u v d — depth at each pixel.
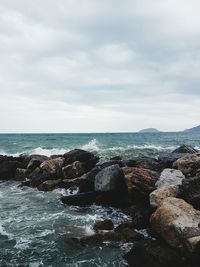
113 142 52.16
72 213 13.49
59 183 18.34
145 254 8.91
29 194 17.36
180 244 8.82
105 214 13.30
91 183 16.22
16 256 9.39
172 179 13.30
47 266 8.79
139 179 13.50
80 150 21.36
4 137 79.38
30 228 11.61
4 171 22.09
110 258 9.22
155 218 10.02
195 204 11.16
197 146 41.69
